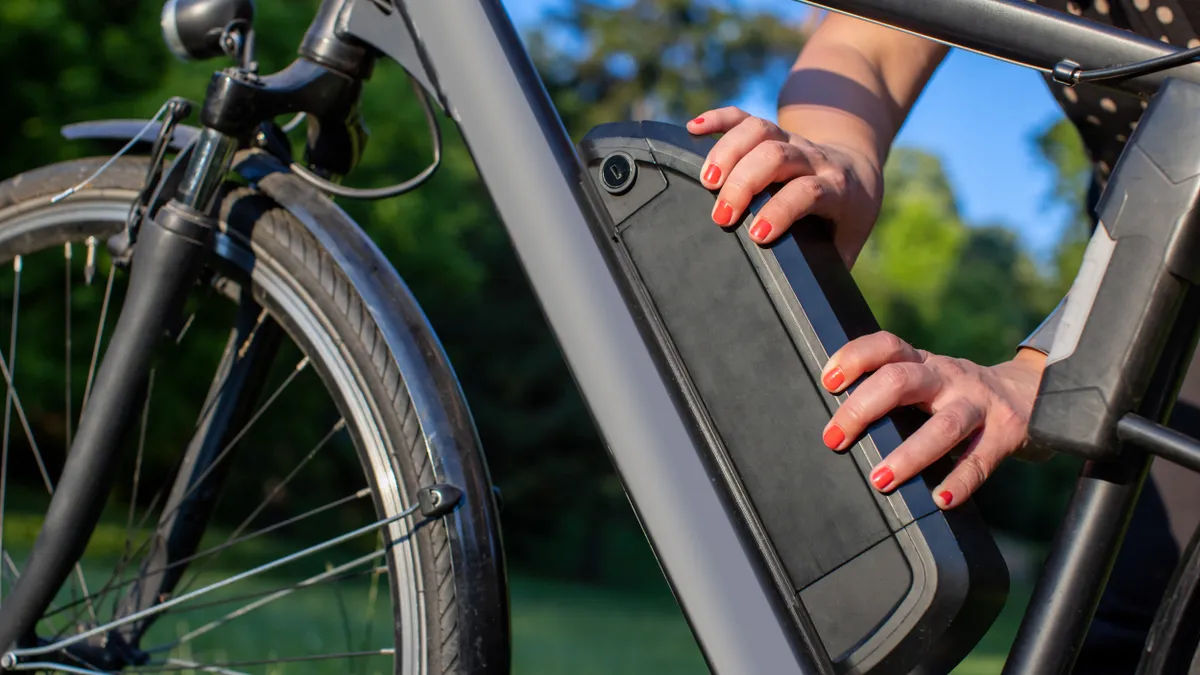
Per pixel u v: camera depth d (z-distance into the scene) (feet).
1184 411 3.33
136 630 3.49
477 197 67.36
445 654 2.81
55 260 26.00
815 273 2.66
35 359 29.14
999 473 85.97
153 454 31.17
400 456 2.93
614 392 2.72
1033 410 2.40
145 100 33.35
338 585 4.32
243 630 11.35
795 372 2.64
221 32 3.24
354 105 3.35
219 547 3.44
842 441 2.55
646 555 73.56
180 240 3.08
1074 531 2.45
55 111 34.53
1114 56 2.49
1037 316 95.25
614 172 2.82
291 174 3.28
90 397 3.12
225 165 3.14
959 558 2.49
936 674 2.56
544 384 74.13
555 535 73.56
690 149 2.76
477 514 2.88
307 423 41.27
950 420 2.56
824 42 3.48
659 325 2.78
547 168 2.84
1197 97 2.32
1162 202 2.29
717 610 2.59
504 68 2.91
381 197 3.23
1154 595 3.33
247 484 42.96
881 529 2.54
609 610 51.11
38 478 31.17
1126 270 2.31
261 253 3.16
